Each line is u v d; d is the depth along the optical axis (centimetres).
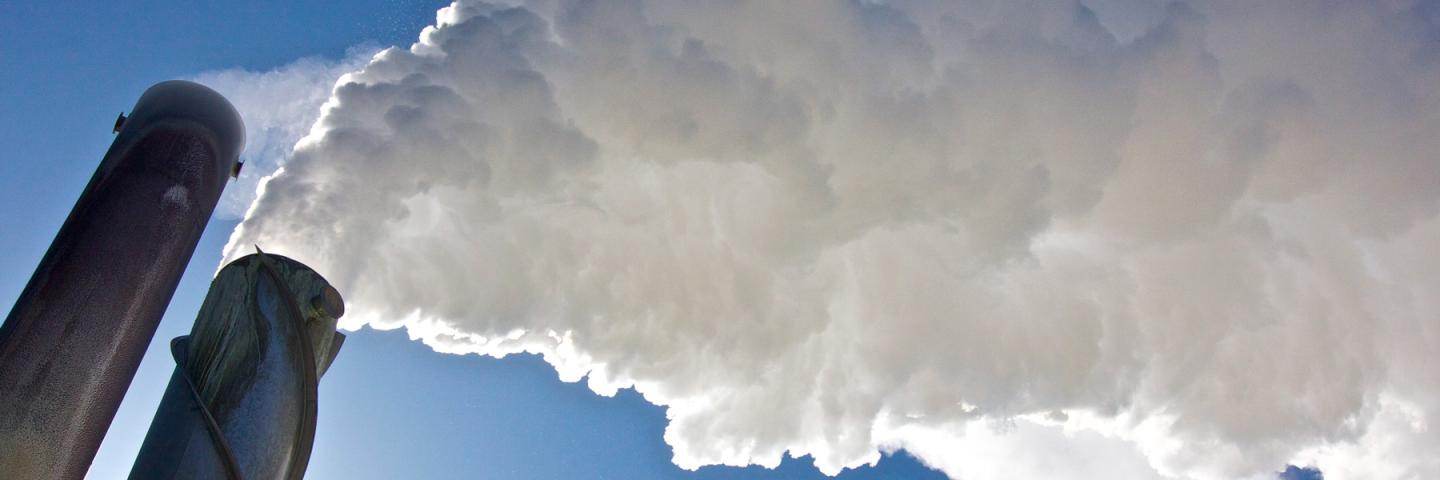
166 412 1294
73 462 1166
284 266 1446
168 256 1333
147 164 1369
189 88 1510
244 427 1280
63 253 1252
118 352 1237
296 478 1338
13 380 1140
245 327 1349
